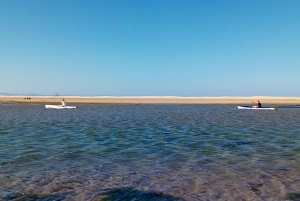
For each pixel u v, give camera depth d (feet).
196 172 43.06
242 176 40.98
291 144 64.64
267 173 42.37
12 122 108.99
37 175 41.22
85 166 46.26
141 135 78.23
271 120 120.06
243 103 280.72
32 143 65.41
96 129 89.86
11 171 43.14
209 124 104.88
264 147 61.57
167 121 115.24
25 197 32.86
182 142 67.87
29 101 302.04
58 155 53.83
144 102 292.20
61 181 38.58
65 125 100.07
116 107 215.51
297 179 39.52
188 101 319.27
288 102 302.25
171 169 44.73
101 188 36.01
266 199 32.50
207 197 33.14
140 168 45.24
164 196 33.47
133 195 33.76
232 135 78.28
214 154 55.11
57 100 326.65
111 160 50.39
